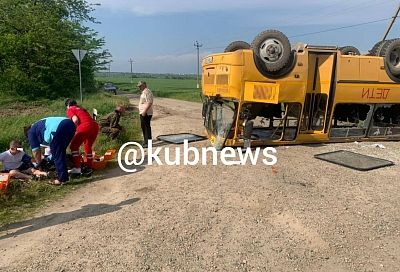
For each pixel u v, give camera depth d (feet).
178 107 81.71
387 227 16.47
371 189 21.39
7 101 76.38
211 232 15.80
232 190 20.89
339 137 33.68
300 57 30.27
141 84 32.14
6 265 13.24
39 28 92.38
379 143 34.35
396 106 37.32
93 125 24.67
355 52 38.68
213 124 32.89
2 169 24.29
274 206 18.61
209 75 34.14
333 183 22.35
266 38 28.99
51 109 59.88
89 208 18.61
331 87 32.30
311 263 13.53
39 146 22.71
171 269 12.99
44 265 13.20
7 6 96.68
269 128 36.60
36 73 89.56
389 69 33.47
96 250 14.25
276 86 29.91
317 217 17.35
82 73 113.09
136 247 14.46
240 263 13.44
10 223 16.94
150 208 18.40
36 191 20.94
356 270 13.11
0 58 88.53
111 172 25.20
